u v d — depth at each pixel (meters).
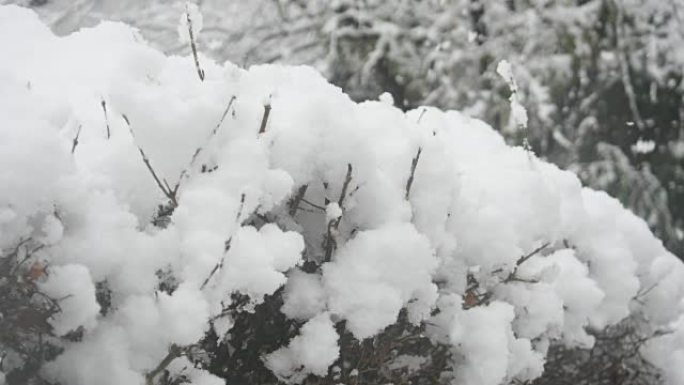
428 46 3.88
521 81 3.77
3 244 0.92
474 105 3.76
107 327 0.97
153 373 0.96
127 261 0.98
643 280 1.73
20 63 1.24
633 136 3.83
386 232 1.13
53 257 0.94
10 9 1.33
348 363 1.15
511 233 1.27
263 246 1.02
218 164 1.07
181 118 1.06
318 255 1.15
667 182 3.83
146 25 3.82
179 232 1.02
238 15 3.91
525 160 1.50
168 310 0.97
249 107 1.10
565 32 3.84
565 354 1.54
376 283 1.10
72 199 0.96
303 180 1.13
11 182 0.92
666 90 3.89
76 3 3.91
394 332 1.17
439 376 1.21
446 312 1.20
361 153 1.15
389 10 3.91
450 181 1.22
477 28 3.91
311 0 3.94
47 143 0.95
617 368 1.59
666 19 4.00
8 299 0.93
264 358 1.11
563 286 1.44
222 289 1.00
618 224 1.74
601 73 3.83
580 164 3.71
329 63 3.85
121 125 1.08
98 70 1.23
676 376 1.68
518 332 1.30
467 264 1.27
